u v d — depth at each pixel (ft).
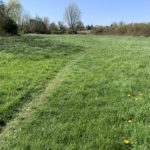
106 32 231.50
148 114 24.71
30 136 21.67
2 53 55.83
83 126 23.09
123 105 27.35
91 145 20.18
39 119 24.64
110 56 59.57
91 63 50.78
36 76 39.14
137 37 174.70
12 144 20.68
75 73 41.57
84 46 82.69
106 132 21.89
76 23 337.72
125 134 21.49
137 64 46.75
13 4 216.74
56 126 23.21
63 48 71.26
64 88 33.17
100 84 34.86
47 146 20.24
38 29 235.61
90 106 27.45
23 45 71.87
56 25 271.49
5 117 25.07
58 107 27.30
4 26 133.39
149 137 20.59
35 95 31.12
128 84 34.17
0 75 38.68
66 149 19.77
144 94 30.37
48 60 52.75
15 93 31.24
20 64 47.11
